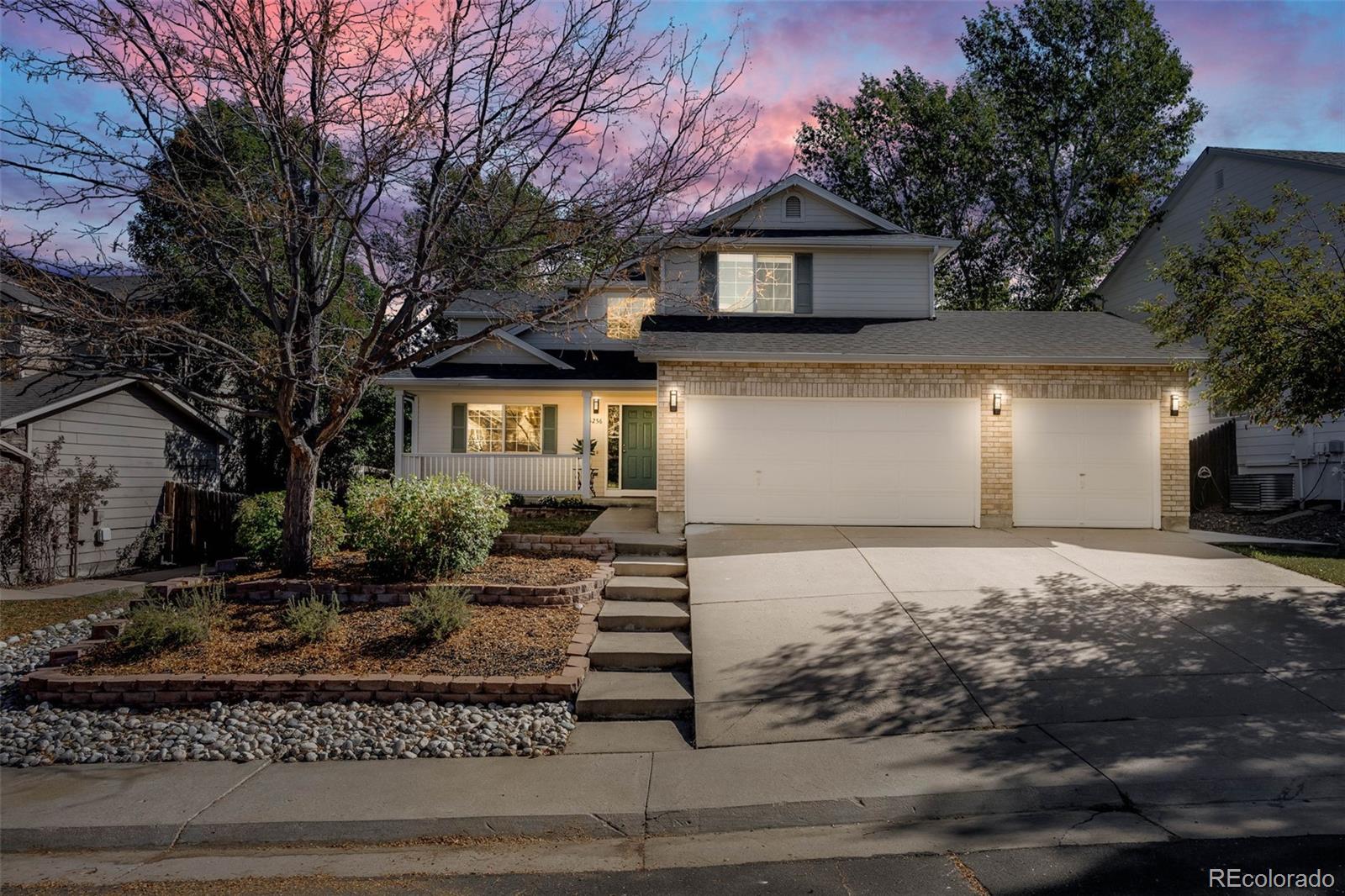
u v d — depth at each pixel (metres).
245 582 8.45
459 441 17.64
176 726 6.04
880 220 16.25
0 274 7.48
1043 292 26.97
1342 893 3.60
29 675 6.73
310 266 8.39
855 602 8.40
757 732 5.79
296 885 3.98
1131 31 25.39
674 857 4.24
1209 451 16.27
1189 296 10.49
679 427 12.59
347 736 5.86
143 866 4.24
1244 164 17.69
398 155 7.66
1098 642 7.25
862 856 4.18
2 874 4.17
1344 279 9.60
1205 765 5.02
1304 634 7.36
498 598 8.38
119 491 14.90
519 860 4.25
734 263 16.06
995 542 11.16
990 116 26.56
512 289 9.17
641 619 7.98
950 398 12.67
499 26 7.80
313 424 8.95
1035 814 4.60
